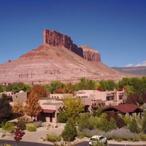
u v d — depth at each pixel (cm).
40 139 6194
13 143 5850
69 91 13100
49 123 8019
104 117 6894
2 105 8131
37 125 7500
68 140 5919
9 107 8269
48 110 8412
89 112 8588
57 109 8350
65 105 8238
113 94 10938
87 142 5781
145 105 9338
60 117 8175
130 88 13762
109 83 15850
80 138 6084
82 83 15662
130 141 5834
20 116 8512
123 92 11512
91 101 9344
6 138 6347
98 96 10550
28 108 8400
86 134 6172
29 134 6656
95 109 9244
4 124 7519
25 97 10394
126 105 8162
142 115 7825
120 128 6303
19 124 7044
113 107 7925
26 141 6041
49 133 6656
